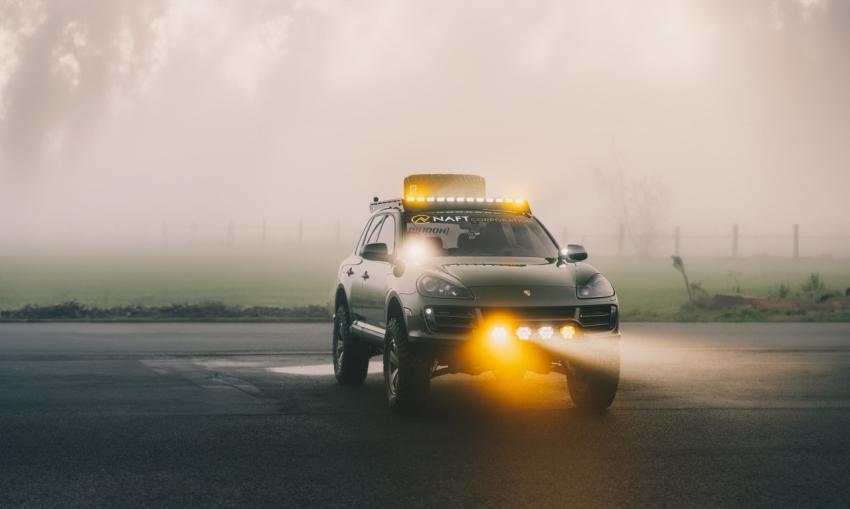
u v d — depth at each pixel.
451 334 8.59
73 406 9.20
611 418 8.63
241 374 11.69
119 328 17.86
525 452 7.12
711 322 20.25
